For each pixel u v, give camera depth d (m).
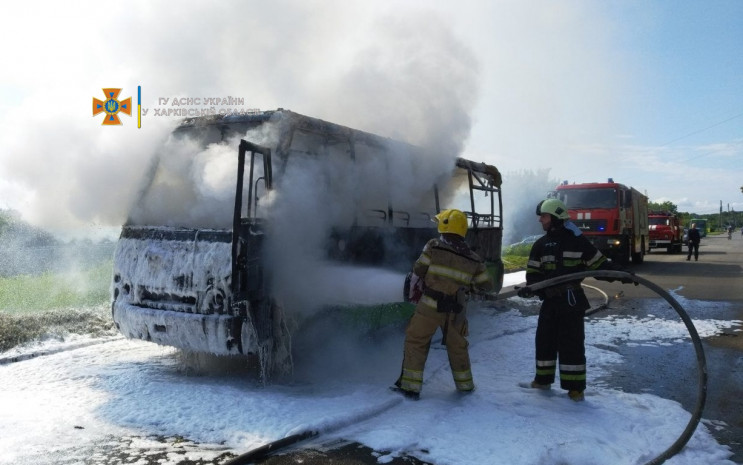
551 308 4.79
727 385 5.31
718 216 135.75
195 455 3.48
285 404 4.27
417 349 4.57
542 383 4.89
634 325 8.23
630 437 3.88
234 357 5.43
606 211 17.39
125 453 3.50
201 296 4.60
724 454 3.65
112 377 5.05
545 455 3.51
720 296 11.38
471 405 4.38
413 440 3.69
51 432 3.79
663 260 23.50
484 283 4.72
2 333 6.29
